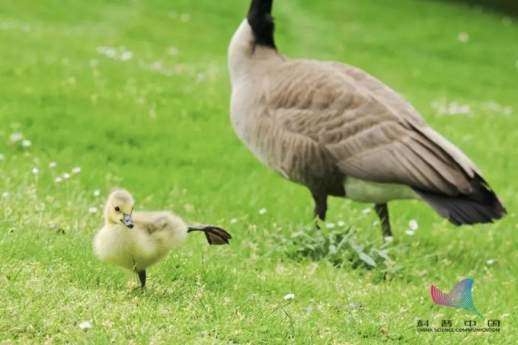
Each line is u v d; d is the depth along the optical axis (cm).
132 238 977
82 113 2195
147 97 2450
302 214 1612
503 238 1596
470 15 5650
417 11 5512
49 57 2806
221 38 4247
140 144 2058
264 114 1437
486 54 4747
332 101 1388
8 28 3303
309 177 1409
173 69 3036
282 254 1337
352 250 1338
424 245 1515
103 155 1905
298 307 1074
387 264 1303
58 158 1808
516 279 1357
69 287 1009
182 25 4359
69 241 1180
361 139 1359
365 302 1141
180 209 1543
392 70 4053
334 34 4709
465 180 1294
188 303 1012
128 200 967
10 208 1301
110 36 3684
